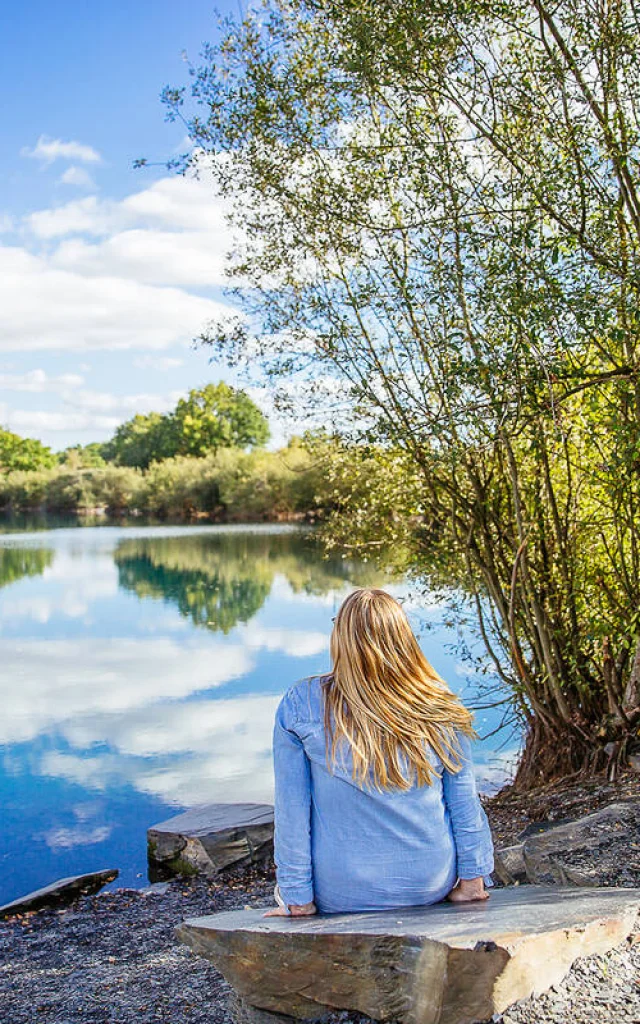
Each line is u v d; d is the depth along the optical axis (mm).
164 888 6355
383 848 2342
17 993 4410
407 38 5832
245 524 53906
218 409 81062
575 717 7336
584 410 6672
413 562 8484
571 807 6465
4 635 17750
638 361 5984
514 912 2348
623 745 6938
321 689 2441
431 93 6008
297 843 2379
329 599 21188
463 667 11625
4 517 76375
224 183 7191
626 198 6012
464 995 2047
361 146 6859
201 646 15938
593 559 7273
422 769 2348
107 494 79625
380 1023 2158
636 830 4809
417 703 2393
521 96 5844
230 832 6758
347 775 2340
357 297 6523
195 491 64000
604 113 5797
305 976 2242
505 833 6363
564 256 5945
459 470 7547
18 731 10844
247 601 21375
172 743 10211
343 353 6855
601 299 5664
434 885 2365
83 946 5137
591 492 7172
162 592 23516
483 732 10070
